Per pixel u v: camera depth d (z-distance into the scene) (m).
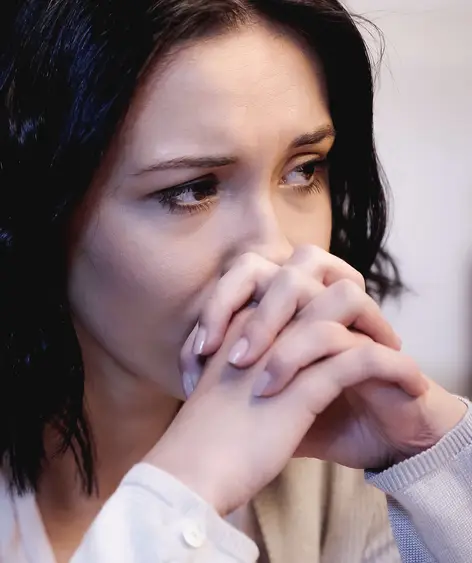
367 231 0.87
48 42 0.60
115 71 0.57
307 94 0.64
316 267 0.59
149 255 0.62
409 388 0.57
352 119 0.75
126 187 0.61
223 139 0.59
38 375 0.71
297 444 0.56
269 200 0.63
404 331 1.26
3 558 0.70
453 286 1.25
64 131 0.60
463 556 0.58
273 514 0.83
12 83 0.63
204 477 0.53
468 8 1.14
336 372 0.56
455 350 1.27
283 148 0.62
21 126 0.62
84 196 0.62
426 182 1.20
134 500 0.52
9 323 0.69
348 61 0.69
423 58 1.15
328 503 0.87
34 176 0.63
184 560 0.50
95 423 0.77
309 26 0.63
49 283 0.68
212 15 0.57
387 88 1.15
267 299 0.57
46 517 0.76
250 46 0.59
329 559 0.85
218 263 0.63
